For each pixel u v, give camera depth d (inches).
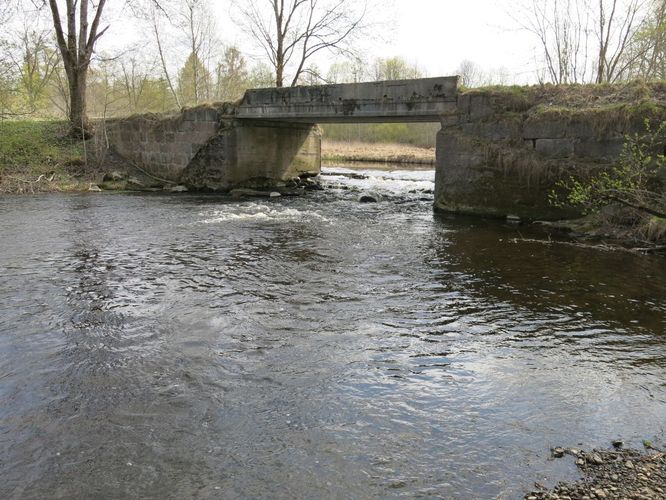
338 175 1192.8
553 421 180.9
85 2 933.8
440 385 204.4
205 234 488.7
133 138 922.1
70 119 968.3
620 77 757.3
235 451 162.4
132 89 1160.8
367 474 152.1
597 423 180.1
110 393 196.2
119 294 311.3
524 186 551.2
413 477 151.1
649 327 266.5
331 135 2615.7
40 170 859.4
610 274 362.0
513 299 308.5
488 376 212.4
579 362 226.1
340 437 170.1
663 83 509.4
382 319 274.4
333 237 479.8
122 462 157.0
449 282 341.1
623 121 489.4
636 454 163.5
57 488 146.0
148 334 251.8
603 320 275.7
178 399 192.1
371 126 2578.7
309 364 221.1
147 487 146.5
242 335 251.6
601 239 471.8
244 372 213.6
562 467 156.7
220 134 811.4
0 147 884.6
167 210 631.8
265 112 775.1
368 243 455.2
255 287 327.3
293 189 883.4
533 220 550.6
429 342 245.4
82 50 948.0
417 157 1822.1
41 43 1017.5
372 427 175.8
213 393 196.7
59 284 329.7
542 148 542.0
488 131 575.2
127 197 753.0
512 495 144.3
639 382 208.7
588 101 530.3
